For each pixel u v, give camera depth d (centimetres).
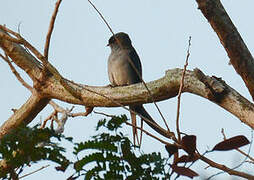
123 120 594
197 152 577
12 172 564
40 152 566
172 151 587
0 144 561
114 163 568
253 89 651
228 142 567
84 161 567
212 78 754
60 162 573
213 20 619
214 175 555
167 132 627
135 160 567
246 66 638
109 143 573
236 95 731
